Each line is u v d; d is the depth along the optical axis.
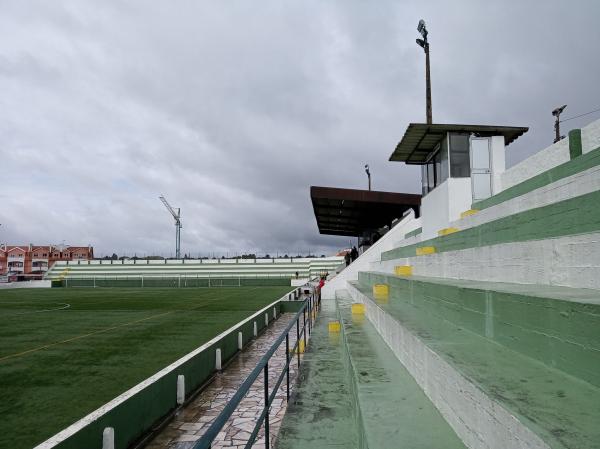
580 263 3.49
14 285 46.00
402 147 13.56
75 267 65.50
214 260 65.81
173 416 6.85
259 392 8.02
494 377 2.34
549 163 8.47
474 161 11.98
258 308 22.19
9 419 6.16
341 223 33.66
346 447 3.80
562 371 2.36
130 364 9.51
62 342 12.34
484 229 6.23
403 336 4.52
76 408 6.62
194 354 8.47
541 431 1.56
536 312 2.66
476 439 2.21
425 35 17.78
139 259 70.62
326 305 19.97
